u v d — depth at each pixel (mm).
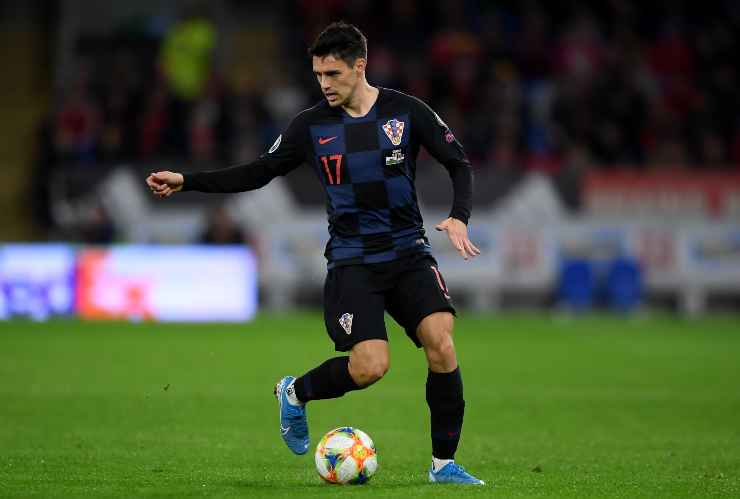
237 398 38219
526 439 31328
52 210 80375
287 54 95188
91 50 98375
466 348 54750
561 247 74688
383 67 84688
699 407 37594
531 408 37188
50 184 80438
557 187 75375
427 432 32156
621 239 74875
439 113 83250
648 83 88312
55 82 99438
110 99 84625
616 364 49125
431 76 84375
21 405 36062
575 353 53031
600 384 43094
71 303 68250
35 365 46250
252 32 104750
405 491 21844
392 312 23328
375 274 22766
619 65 87438
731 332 63344
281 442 29859
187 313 68250
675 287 75062
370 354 22375
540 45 89500
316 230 73938
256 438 30484
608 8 93812
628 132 83375
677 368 47875
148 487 22578
